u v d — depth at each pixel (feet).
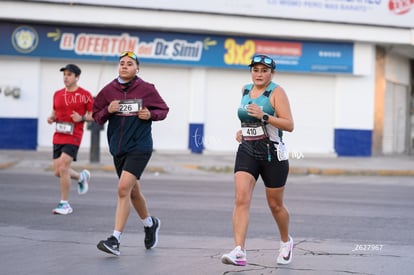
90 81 123.75
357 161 125.70
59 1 116.78
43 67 121.80
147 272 34.27
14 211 55.01
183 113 127.95
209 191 75.10
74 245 41.37
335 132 135.44
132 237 44.52
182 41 125.18
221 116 129.59
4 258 37.22
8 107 120.47
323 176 105.91
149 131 38.27
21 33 119.24
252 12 124.67
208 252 40.01
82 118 52.70
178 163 108.78
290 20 127.13
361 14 130.31
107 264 35.99
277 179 34.63
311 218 56.13
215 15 123.24
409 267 37.01
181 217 54.39
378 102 137.90
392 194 78.28
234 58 127.54
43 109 122.11
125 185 37.09
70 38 120.88
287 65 130.41
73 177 56.29
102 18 118.83
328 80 135.13
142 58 123.85
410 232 49.90
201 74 127.65
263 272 34.96
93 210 56.70
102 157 113.19
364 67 134.00
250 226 50.88
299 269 35.86
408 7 132.46
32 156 110.01
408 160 131.75
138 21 120.16
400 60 152.05
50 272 33.94
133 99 37.52
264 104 34.32
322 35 129.08
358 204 66.95
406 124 155.63
